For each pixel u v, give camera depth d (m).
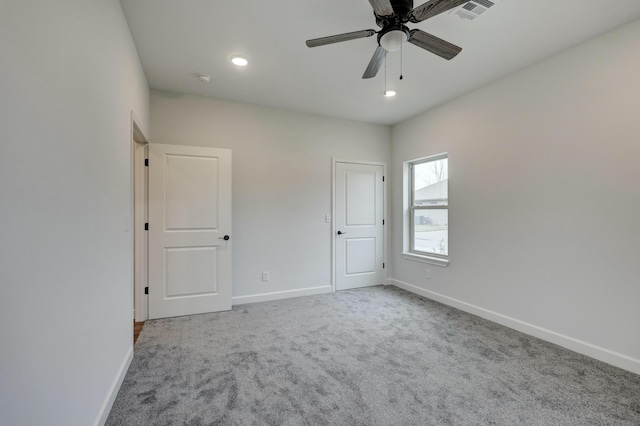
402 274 4.46
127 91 2.17
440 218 3.99
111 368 1.74
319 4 2.00
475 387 1.95
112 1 1.79
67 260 1.18
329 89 3.33
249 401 1.80
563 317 2.53
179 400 1.80
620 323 2.19
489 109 3.17
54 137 1.08
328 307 3.56
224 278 3.44
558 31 2.27
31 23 0.94
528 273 2.79
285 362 2.26
